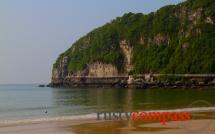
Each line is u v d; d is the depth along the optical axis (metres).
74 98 103.44
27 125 34.84
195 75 174.12
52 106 70.12
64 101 89.19
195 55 186.00
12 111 58.50
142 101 79.94
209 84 157.88
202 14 199.25
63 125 34.31
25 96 120.81
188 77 176.38
